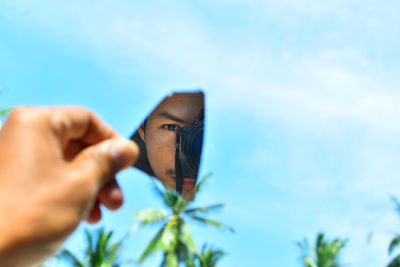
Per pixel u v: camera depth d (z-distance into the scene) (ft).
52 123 1.20
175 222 29.01
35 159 1.15
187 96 1.49
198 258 29.73
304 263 32.55
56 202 1.15
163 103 1.50
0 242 1.09
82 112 1.29
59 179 1.17
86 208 1.20
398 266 28.04
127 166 1.31
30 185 1.13
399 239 28.53
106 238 25.02
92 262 24.36
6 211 1.11
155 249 27.43
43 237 1.13
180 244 28.55
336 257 32.63
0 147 1.15
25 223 1.11
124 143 1.29
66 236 1.17
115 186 1.42
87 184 1.20
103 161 1.25
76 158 1.24
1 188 1.12
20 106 1.20
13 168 1.13
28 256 1.12
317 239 33.60
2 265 1.10
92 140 1.32
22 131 1.16
